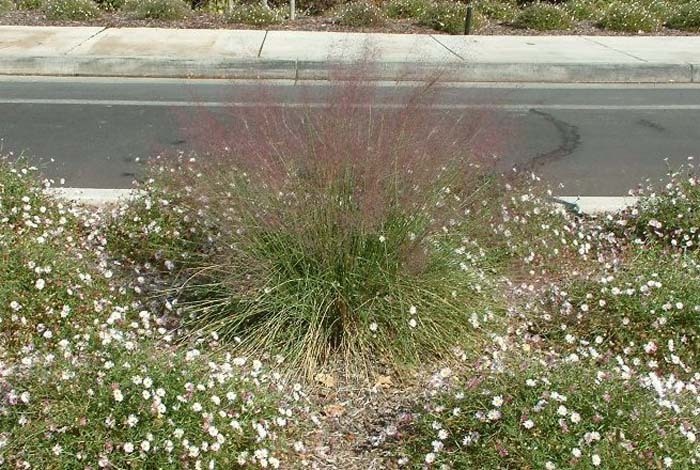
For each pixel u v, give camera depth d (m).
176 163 6.78
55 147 8.04
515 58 12.01
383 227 4.32
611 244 5.80
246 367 4.19
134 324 4.30
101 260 5.16
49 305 4.43
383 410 4.02
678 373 4.40
